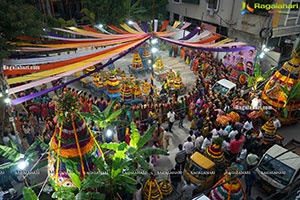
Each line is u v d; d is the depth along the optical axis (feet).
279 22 54.60
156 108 41.11
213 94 47.06
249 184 27.50
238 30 63.77
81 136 20.79
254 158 29.12
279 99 39.83
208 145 31.24
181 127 42.24
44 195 23.06
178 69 67.67
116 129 36.96
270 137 34.96
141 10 77.56
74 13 77.71
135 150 21.39
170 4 87.35
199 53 66.54
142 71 63.87
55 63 30.91
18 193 28.17
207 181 27.71
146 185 24.77
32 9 45.70
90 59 31.96
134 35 43.78
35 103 42.86
